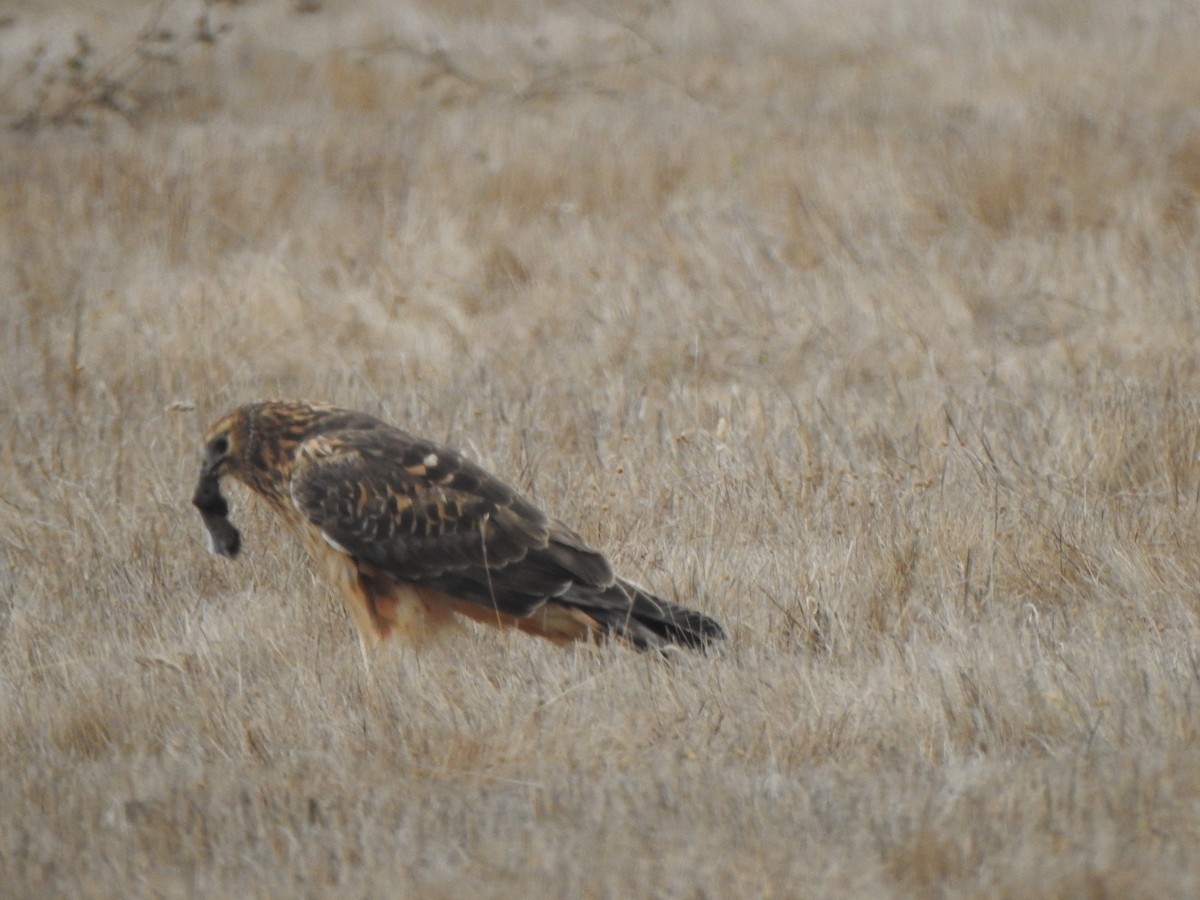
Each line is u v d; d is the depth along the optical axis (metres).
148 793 15.75
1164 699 16.36
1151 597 19.59
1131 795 14.41
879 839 14.02
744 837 14.20
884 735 16.44
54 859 14.48
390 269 35.44
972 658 17.91
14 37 57.66
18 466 26.89
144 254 36.31
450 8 62.09
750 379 30.11
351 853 14.38
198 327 32.25
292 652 19.83
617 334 32.19
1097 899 12.90
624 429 27.23
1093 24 55.28
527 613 19.14
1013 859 13.55
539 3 62.84
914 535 21.62
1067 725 16.34
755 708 17.12
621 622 18.81
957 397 27.56
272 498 20.53
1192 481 23.38
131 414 28.70
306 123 46.56
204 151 42.78
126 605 21.66
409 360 31.25
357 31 58.56
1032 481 23.44
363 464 19.45
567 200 39.38
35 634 20.72
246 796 15.61
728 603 20.52
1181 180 37.84
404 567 19.31
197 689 18.50
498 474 24.97
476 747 16.53
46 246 37.03
